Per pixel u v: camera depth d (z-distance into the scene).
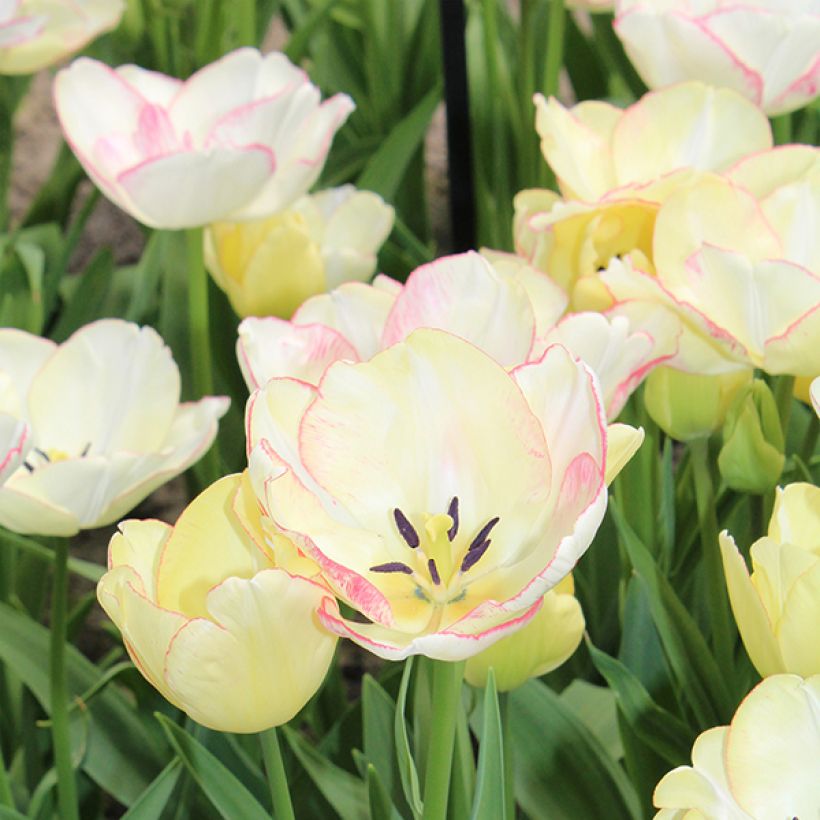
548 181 1.46
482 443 0.75
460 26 1.30
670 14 1.02
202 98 1.10
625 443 0.74
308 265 1.15
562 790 1.00
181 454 0.94
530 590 0.70
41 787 1.02
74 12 1.34
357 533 0.75
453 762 0.89
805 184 0.92
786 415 0.99
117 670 1.04
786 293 0.89
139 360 0.97
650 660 1.04
